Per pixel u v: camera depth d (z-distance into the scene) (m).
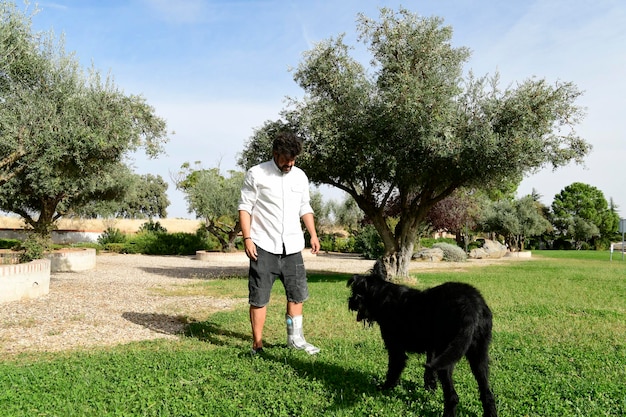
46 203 20.78
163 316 9.45
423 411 4.23
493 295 12.86
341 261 29.83
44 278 11.96
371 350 6.37
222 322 8.59
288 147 5.94
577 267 25.62
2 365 5.64
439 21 14.20
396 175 15.75
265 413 4.08
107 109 11.77
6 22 10.38
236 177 33.41
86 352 6.49
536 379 5.12
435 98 13.77
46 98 10.91
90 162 12.38
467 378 5.14
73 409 4.13
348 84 15.27
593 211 66.31
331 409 4.17
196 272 20.36
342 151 15.03
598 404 4.42
